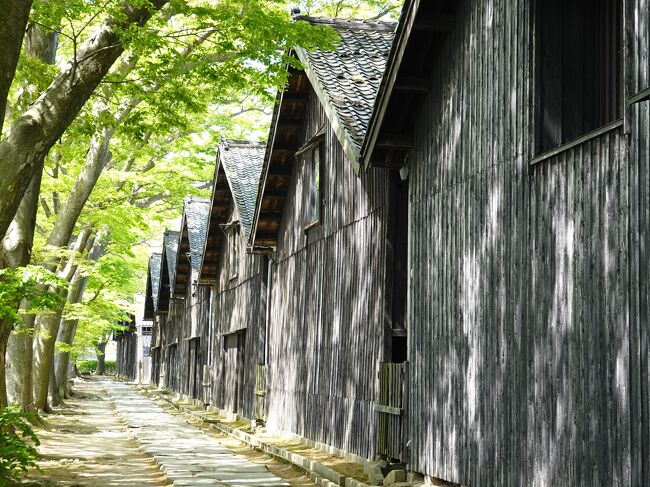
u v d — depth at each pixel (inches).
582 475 302.4
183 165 1080.8
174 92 550.3
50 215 930.1
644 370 268.7
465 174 418.6
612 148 292.0
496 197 382.6
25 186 388.5
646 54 263.1
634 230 276.7
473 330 402.9
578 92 351.9
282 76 524.4
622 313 282.2
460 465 410.9
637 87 267.9
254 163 1099.3
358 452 588.7
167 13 614.2
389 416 512.7
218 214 1221.1
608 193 293.3
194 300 1582.2
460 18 427.5
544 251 337.7
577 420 307.4
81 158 853.2
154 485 530.3
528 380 346.0
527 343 348.5
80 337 1624.0
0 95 323.3
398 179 551.2
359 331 600.4
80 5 440.8
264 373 920.9
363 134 531.5
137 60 564.1
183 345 1733.5
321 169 720.3
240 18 477.1
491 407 379.6
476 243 402.9
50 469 583.2
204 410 1355.8
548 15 352.5
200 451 730.2
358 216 615.8
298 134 803.4
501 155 378.9
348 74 612.7
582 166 311.4
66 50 823.7
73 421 1031.0
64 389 1565.0
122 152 948.6
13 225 514.9
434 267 456.4
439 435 439.2
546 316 333.7
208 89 593.6
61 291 907.4
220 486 505.7
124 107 697.0
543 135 349.4
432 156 463.8
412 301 488.1
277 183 847.7
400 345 561.6
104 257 1162.6
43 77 517.0
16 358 775.1
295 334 799.7
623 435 278.4
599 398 293.7
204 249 1284.4
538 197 343.9
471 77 414.0
